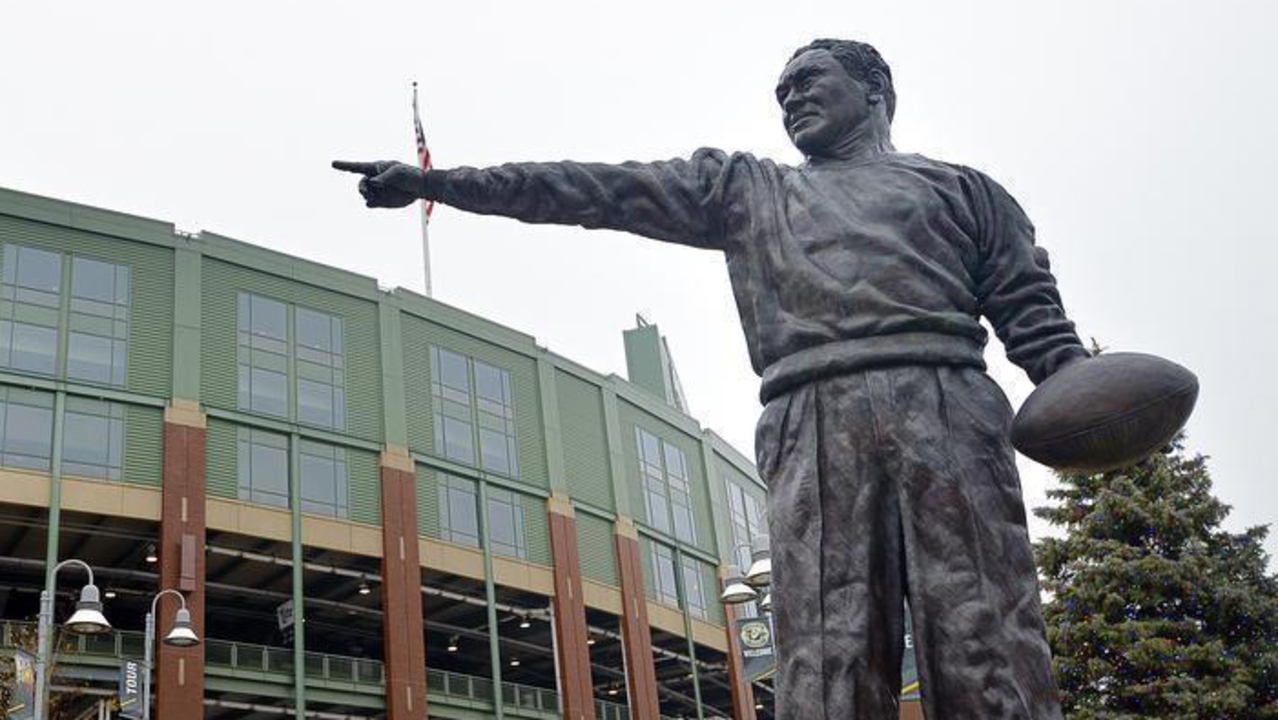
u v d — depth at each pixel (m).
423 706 44.91
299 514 44.72
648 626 55.44
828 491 4.12
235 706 43.09
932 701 3.92
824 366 4.17
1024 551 4.07
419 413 49.78
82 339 42.28
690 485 62.41
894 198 4.34
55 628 37.75
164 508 41.41
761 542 23.17
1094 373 3.85
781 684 4.10
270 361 46.28
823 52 4.69
